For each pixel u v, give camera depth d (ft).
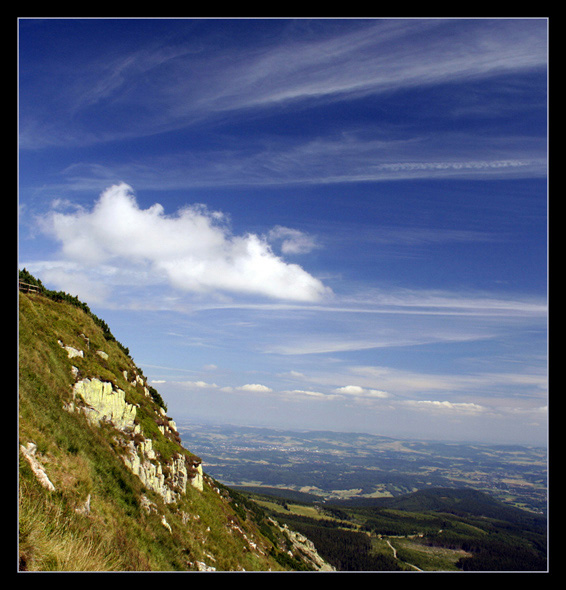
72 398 65.51
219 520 97.76
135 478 67.26
